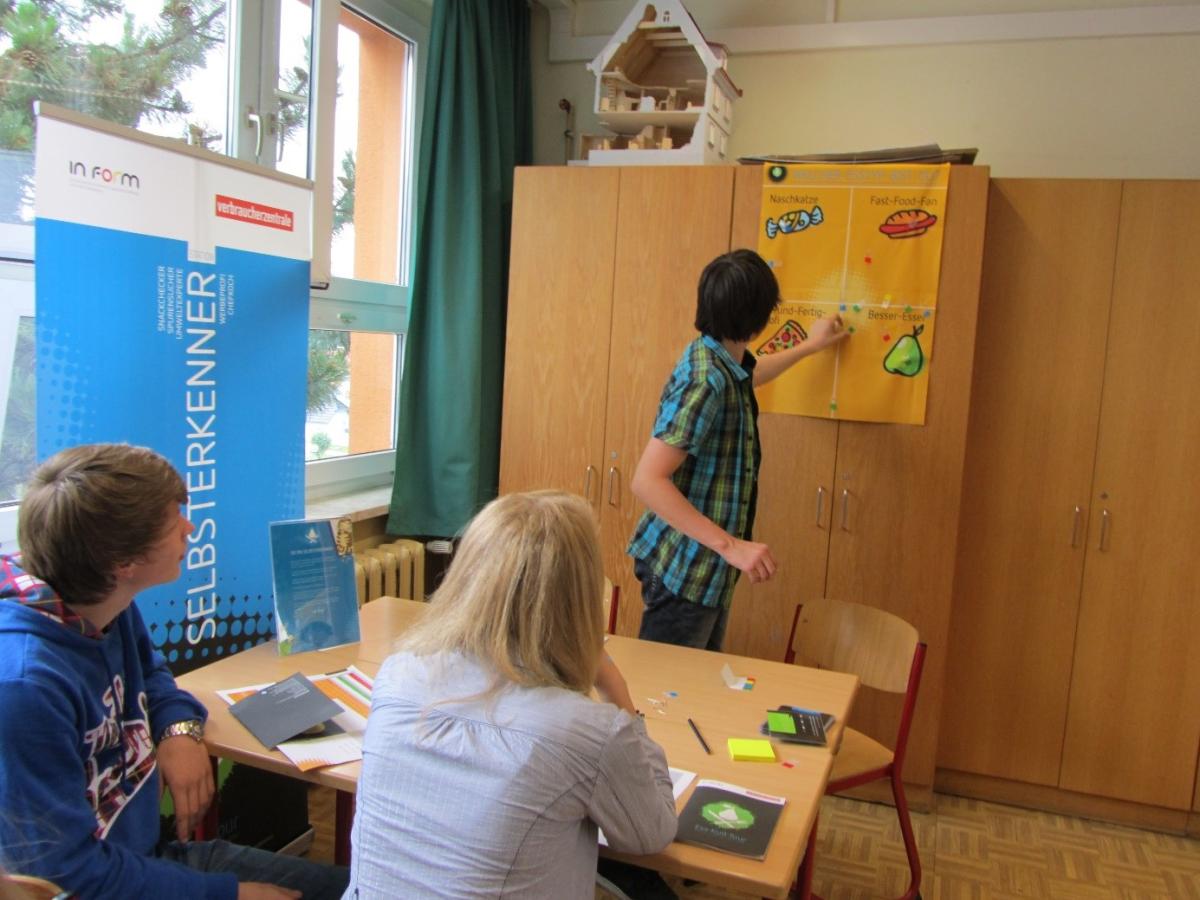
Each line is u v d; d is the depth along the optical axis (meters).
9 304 1.96
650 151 3.03
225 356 2.15
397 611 2.32
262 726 1.58
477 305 3.21
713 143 3.09
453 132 3.19
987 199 2.70
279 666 1.92
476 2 3.22
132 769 1.40
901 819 2.25
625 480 3.06
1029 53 3.14
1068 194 2.75
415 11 3.36
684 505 2.00
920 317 2.73
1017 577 2.89
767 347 2.87
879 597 2.86
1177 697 2.80
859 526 2.86
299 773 1.47
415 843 1.10
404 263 3.51
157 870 1.25
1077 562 2.84
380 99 3.28
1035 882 2.51
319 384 3.11
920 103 3.25
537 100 3.77
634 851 1.17
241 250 2.18
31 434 2.05
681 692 1.86
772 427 2.90
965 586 2.93
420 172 3.12
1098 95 3.08
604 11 3.65
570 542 1.18
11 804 1.12
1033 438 2.84
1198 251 2.68
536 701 1.12
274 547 2.00
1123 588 2.81
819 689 1.91
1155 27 2.99
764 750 1.58
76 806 1.18
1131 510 2.78
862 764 2.21
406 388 3.17
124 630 1.45
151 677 1.58
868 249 2.76
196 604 2.13
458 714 1.12
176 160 2.00
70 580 1.24
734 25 3.43
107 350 1.88
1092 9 3.05
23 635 1.20
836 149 3.35
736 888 1.22
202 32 2.40
